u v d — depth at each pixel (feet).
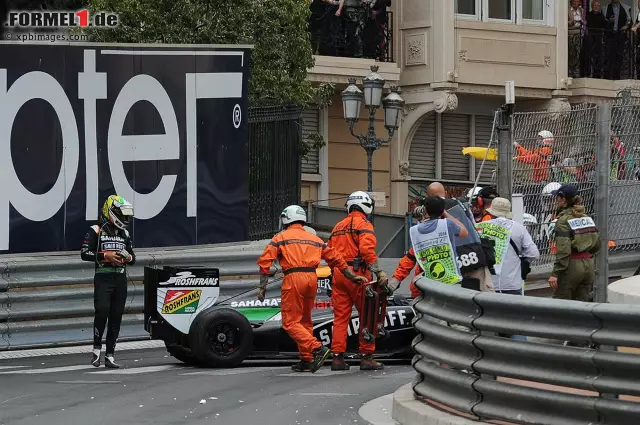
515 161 131.34
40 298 122.11
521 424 62.90
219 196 136.15
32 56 127.34
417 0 216.33
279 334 104.94
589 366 59.36
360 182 220.02
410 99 218.18
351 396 84.28
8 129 126.62
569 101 230.89
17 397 85.25
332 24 210.38
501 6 220.02
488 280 91.04
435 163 225.35
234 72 136.05
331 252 99.09
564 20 225.35
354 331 105.91
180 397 84.17
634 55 232.73
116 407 79.66
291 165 162.50
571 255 109.70
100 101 130.21
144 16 161.27
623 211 134.00
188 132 134.31
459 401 67.72
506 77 218.79
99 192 130.31
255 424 72.64
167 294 105.19
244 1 168.25
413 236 89.20
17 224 127.03
